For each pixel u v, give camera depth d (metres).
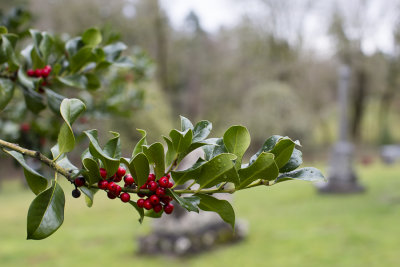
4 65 1.68
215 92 25.36
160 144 0.93
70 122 0.96
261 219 8.75
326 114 27.66
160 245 6.39
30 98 1.68
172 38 26.58
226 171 0.94
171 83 28.98
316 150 25.11
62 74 1.66
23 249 7.00
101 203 11.79
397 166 19.22
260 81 23.05
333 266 5.56
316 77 24.19
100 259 6.30
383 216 8.31
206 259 6.09
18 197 13.80
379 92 26.34
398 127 33.28
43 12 17.59
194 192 0.98
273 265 5.70
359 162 22.02
